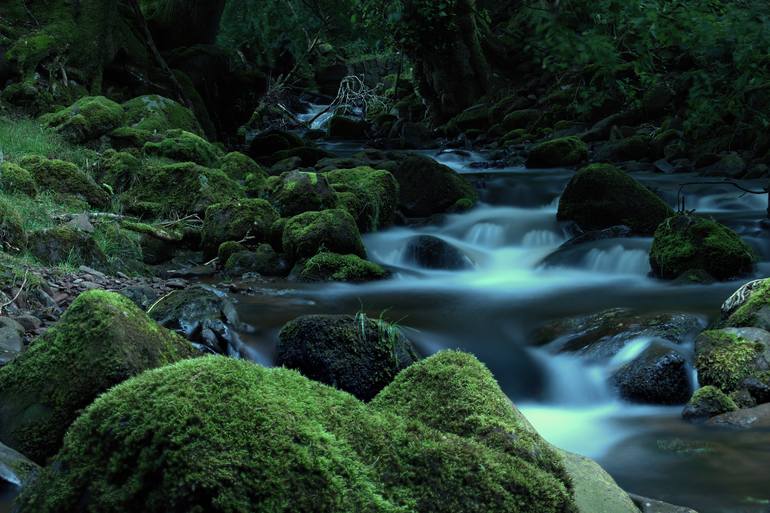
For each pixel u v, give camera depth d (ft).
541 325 21.59
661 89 56.90
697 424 16.08
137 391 8.31
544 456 9.57
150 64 58.70
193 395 8.09
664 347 17.93
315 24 74.23
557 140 53.98
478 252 33.78
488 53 80.18
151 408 8.02
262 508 7.47
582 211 34.71
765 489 12.86
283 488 7.59
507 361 19.98
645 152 52.54
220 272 28.76
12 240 23.86
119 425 8.02
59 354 12.84
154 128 42.70
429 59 77.66
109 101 41.60
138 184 34.19
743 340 17.63
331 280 27.35
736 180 44.14
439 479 8.38
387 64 110.22
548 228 35.50
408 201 39.91
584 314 22.30
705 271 26.23
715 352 17.52
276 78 95.50
